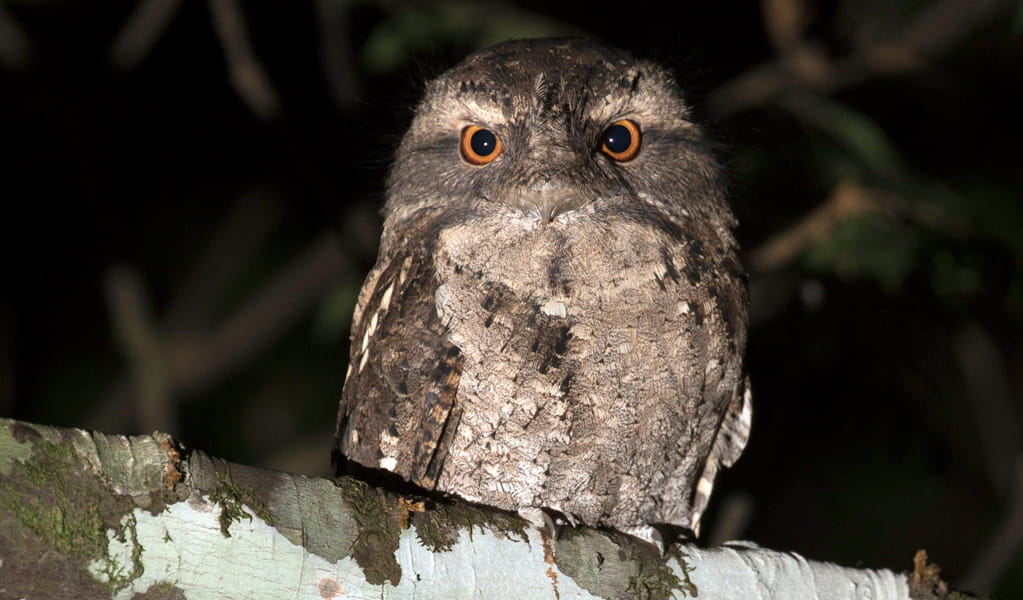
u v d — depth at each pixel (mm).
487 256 6320
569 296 6234
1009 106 12398
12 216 12445
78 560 4270
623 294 6254
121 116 12805
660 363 6316
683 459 6766
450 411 6406
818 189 10766
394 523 4992
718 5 12234
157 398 11523
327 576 4777
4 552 4141
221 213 14594
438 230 6566
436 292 6406
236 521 4598
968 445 11648
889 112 12281
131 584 4375
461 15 10352
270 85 11367
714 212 6910
